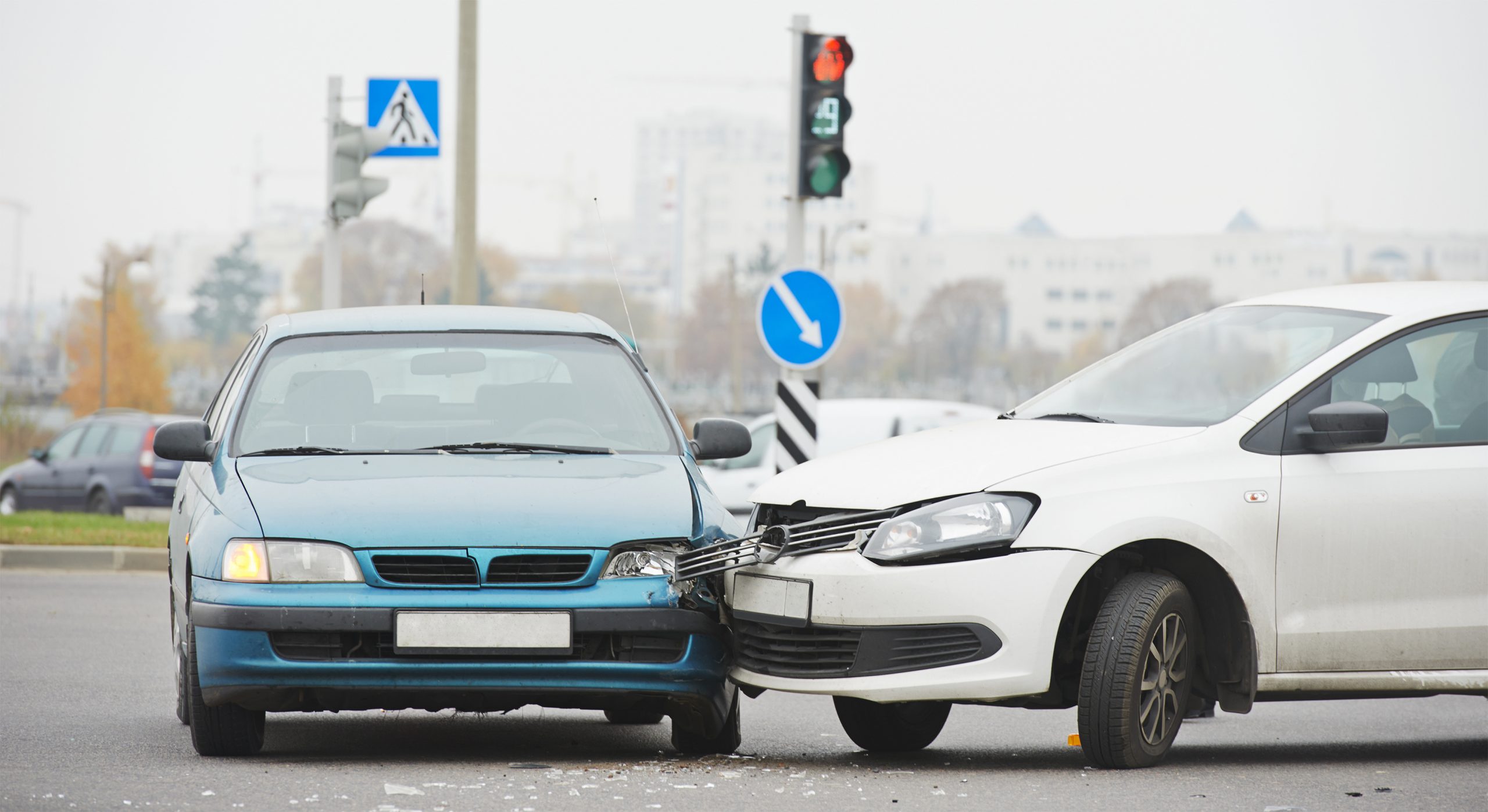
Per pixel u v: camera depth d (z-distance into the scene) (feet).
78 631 98.94
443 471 59.93
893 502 55.93
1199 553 57.11
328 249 138.10
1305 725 75.25
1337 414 56.44
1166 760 60.18
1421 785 55.57
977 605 53.93
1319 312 63.16
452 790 51.08
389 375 66.28
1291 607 57.11
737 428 68.80
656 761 58.85
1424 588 58.23
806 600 55.77
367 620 54.24
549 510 57.00
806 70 112.68
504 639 54.60
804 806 49.55
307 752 60.85
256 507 56.80
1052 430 59.88
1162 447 57.11
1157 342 66.85
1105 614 55.57
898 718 63.87
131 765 56.29
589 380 67.56
